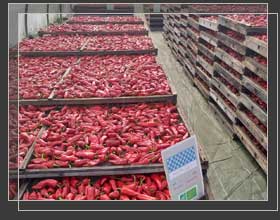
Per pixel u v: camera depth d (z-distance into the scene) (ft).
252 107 15.81
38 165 10.52
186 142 7.84
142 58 24.89
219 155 17.01
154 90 16.87
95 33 34.73
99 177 10.48
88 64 23.56
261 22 18.02
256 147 15.47
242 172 15.49
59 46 27.78
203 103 23.98
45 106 16.11
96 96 16.40
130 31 34.99
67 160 10.85
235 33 19.60
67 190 10.02
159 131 13.05
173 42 38.88
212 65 22.68
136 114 14.75
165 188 10.11
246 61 16.75
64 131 13.34
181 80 29.66
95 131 12.99
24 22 33.86
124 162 10.63
